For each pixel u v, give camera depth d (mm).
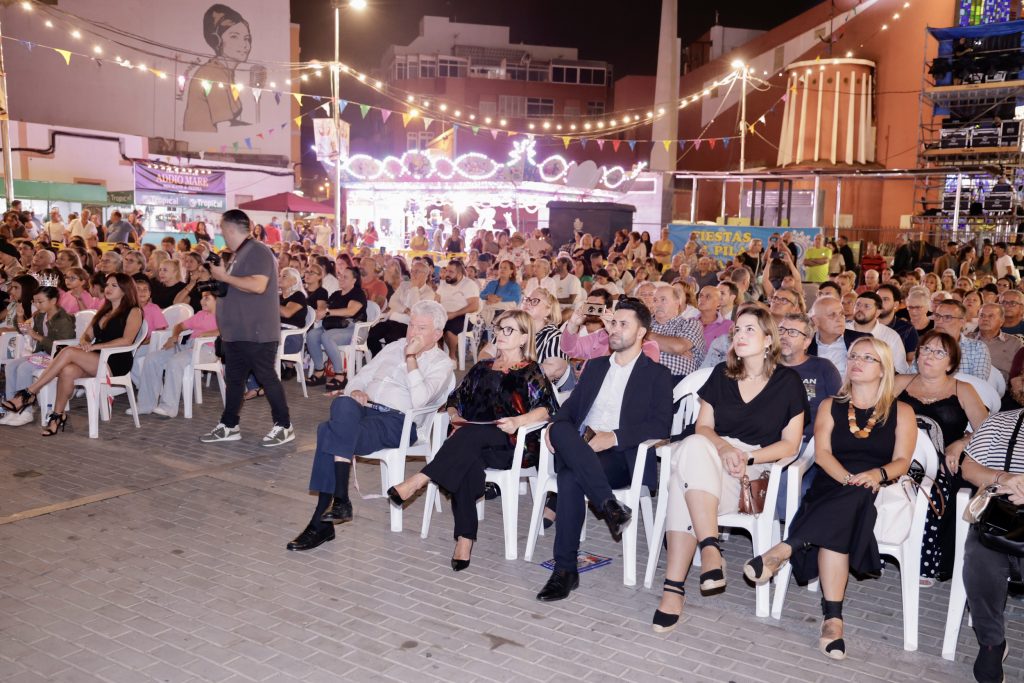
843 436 4199
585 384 4902
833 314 5883
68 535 4984
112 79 35938
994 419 3875
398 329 9992
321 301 9883
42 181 25922
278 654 3650
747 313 4375
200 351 8391
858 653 3801
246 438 7355
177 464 6496
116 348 7391
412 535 5137
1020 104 20016
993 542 3420
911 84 25516
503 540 5129
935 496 4355
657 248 18047
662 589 4461
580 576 4598
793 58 30891
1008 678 3625
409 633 3875
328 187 45625
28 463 6430
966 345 5555
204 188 29672
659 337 6137
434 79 52781
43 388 7586
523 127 51750
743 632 3979
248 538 5012
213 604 4125
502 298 11516
